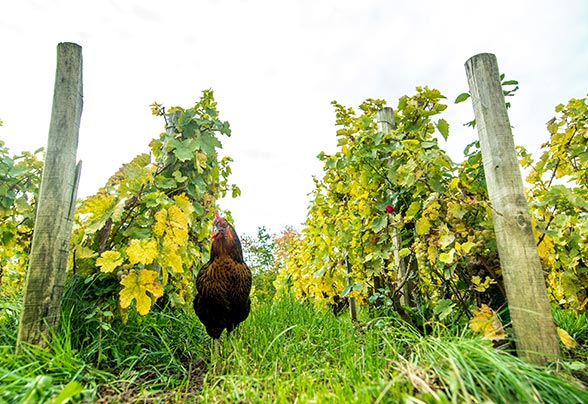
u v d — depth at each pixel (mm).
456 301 3143
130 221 3100
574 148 3258
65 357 2143
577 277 3230
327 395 1697
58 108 2453
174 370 2660
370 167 3535
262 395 2023
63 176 2416
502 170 2281
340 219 4266
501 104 2367
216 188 4422
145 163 3248
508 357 1900
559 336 2158
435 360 1944
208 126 3914
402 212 3469
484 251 2590
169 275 3654
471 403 1528
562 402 1593
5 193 3121
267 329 3594
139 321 3012
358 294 3793
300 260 6250
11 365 1992
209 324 3119
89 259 2875
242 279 3184
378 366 2129
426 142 3025
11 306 2949
